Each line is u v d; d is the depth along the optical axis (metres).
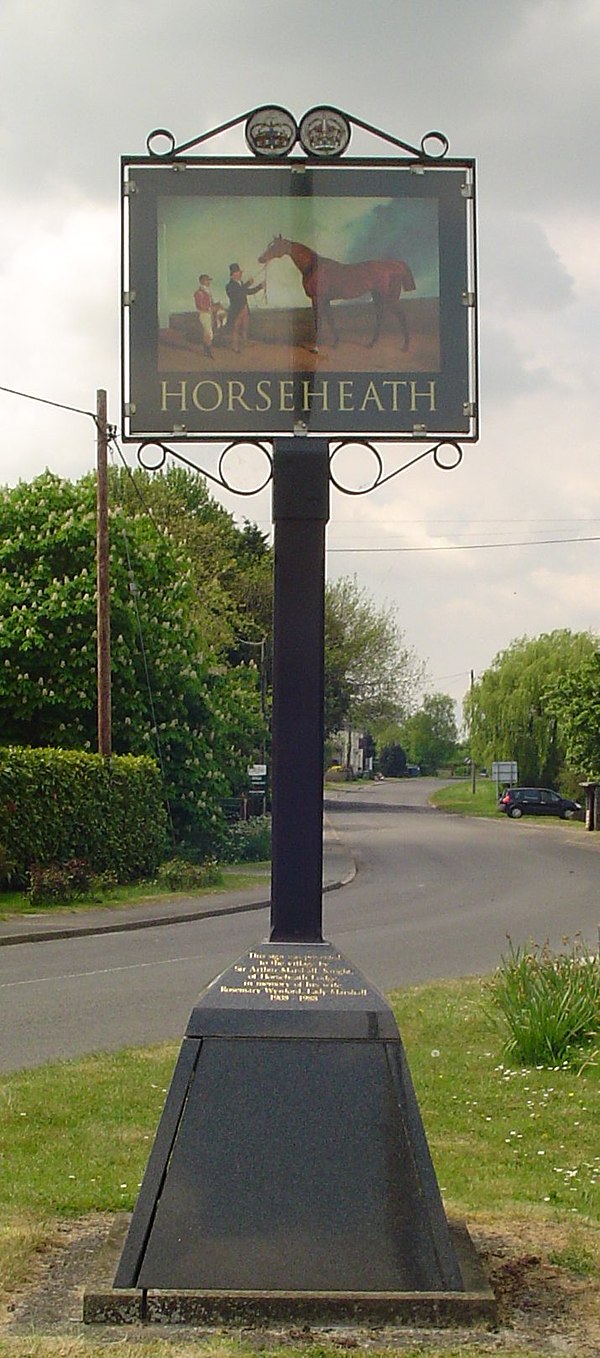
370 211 5.85
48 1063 9.74
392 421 5.82
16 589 31.95
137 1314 4.75
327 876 32.09
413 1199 4.90
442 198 5.86
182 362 5.82
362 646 74.12
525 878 31.81
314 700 5.48
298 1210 4.89
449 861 38.06
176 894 27.27
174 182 5.84
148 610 33.72
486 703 73.06
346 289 5.84
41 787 26.47
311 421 5.82
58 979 15.16
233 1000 5.07
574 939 17.86
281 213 5.85
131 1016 12.22
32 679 31.88
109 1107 8.09
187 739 34.12
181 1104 4.97
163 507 60.19
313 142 5.83
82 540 32.47
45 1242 5.48
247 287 5.83
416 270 5.85
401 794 96.31
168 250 5.83
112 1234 5.45
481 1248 5.40
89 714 32.38
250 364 5.83
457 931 19.66
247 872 33.56
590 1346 4.54
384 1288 4.83
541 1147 7.33
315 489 5.60
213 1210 4.88
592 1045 9.59
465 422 5.82
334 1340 4.59
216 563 61.59
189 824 34.75
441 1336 4.64
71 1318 4.77
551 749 71.50
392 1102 4.98
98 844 27.94
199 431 5.81
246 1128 4.95
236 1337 4.61
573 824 61.16
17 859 25.98
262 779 49.88
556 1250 5.38
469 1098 8.44
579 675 50.16
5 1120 7.76
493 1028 10.56
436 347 5.85
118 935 21.00
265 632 65.69
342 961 5.22
